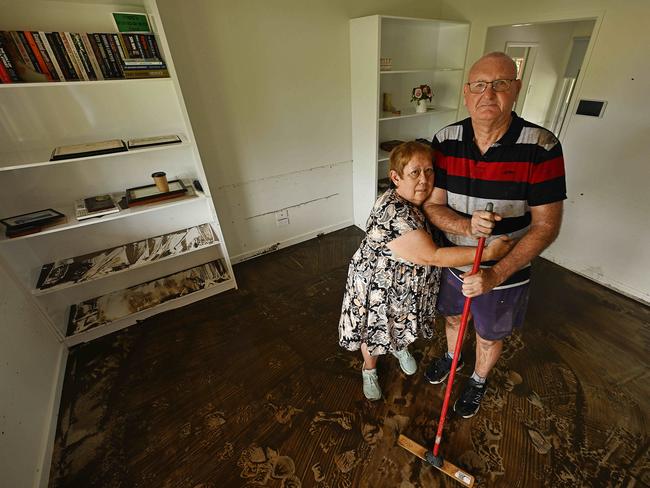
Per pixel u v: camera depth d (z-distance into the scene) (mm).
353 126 2844
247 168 2494
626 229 2102
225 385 1760
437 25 2748
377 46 2316
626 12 1792
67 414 1647
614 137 2008
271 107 2398
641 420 1494
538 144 1015
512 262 1073
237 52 2121
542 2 2180
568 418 1518
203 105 2133
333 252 2910
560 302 2191
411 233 1062
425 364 1824
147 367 1880
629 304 2145
